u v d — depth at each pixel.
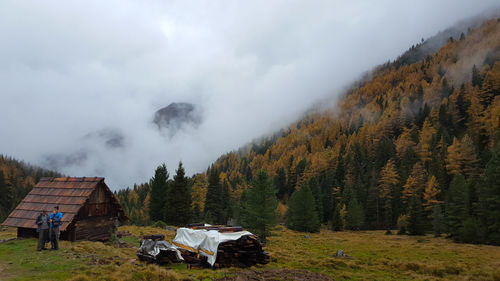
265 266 17.70
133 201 121.06
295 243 39.06
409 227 60.00
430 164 94.62
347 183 99.38
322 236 55.44
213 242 15.44
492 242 42.03
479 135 109.88
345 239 48.91
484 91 149.50
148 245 15.65
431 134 126.25
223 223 79.00
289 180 144.00
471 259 27.69
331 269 19.77
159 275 12.26
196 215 75.50
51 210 20.81
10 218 21.02
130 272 12.36
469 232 44.19
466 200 50.81
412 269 22.22
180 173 61.06
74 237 20.23
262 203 42.06
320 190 93.50
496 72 168.88
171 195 60.16
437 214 56.84
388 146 127.25
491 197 44.44
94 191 22.20
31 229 20.53
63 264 13.28
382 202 87.50
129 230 38.09
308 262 21.31
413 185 83.56
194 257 15.80
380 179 99.06
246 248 16.44
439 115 144.62
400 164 107.06
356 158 132.75
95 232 21.98
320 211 88.19
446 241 47.22
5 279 10.82
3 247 16.88
